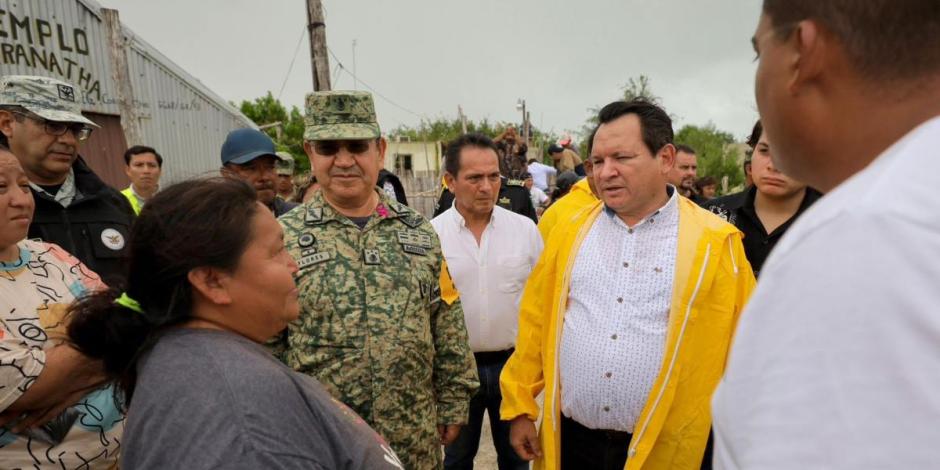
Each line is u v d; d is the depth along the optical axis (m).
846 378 0.50
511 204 5.16
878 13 0.58
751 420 0.58
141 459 0.97
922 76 0.59
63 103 2.61
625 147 1.92
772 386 0.56
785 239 0.62
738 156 31.47
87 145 8.73
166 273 1.03
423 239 2.28
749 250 2.80
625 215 2.04
